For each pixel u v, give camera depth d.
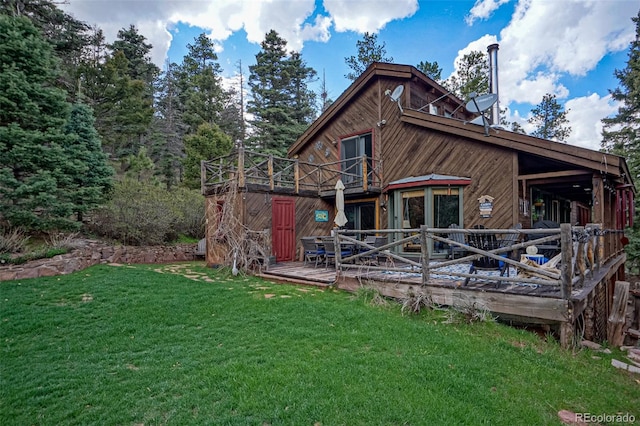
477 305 4.99
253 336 4.39
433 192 9.02
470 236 6.14
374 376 3.34
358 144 11.23
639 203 17.02
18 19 9.45
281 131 25.31
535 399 3.20
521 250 7.10
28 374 3.46
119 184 12.52
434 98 11.62
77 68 17.28
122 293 6.37
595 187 6.92
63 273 8.06
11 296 6.06
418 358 3.76
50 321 4.92
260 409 2.79
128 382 3.26
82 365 3.67
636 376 3.99
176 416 2.72
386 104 10.52
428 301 5.34
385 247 6.08
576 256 4.81
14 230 8.73
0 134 8.45
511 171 8.01
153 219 11.98
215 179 15.16
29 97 9.36
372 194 10.59
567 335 4.36
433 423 2.69
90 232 11.48
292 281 7.46
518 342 4.39
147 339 4.38
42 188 9.09
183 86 29.64
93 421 2.70
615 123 20.94
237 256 8.93
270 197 9.98
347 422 2.65
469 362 3.74
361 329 4.59
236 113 31.67
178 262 12.12
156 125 26.95
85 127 11.56
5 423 2.69
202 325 4.89
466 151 8.75
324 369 3.45
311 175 12.36
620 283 6.17
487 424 2.75
